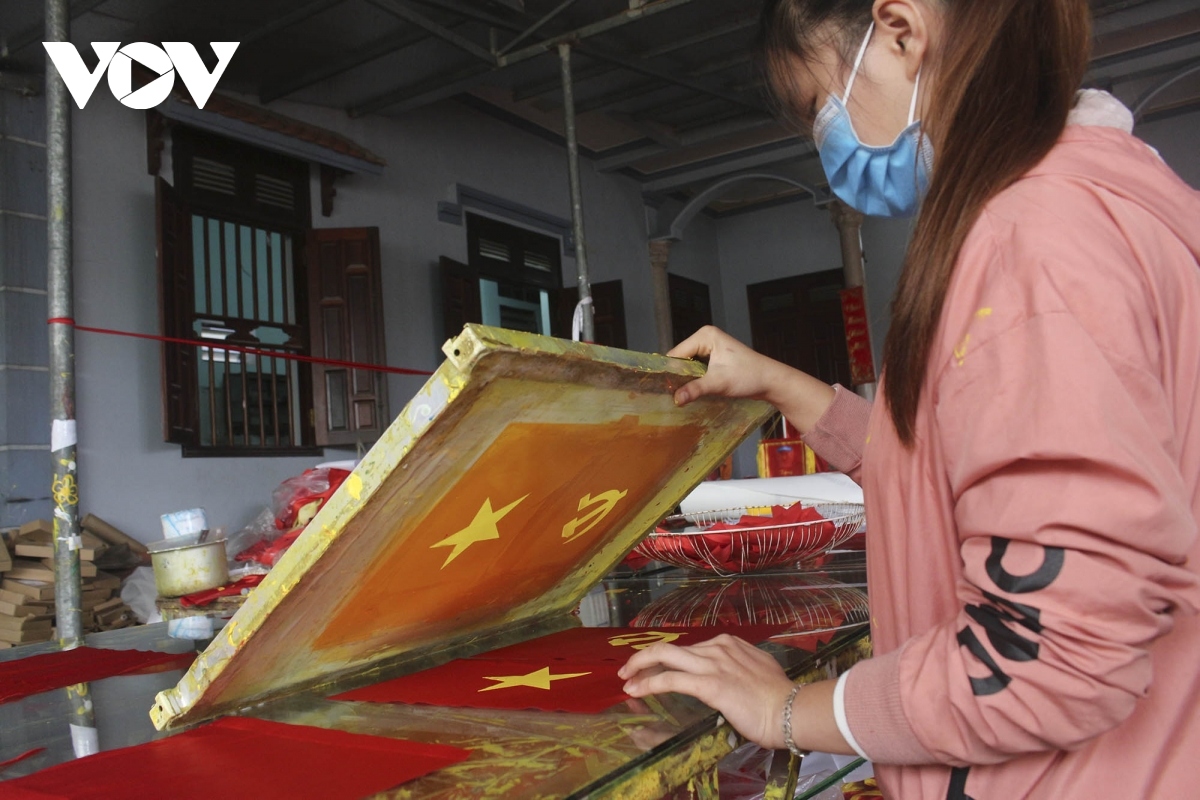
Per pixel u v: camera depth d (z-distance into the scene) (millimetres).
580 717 720
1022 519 552
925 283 641
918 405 671
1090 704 536
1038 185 619
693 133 9141
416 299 7066
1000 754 594
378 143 6965
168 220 5105
